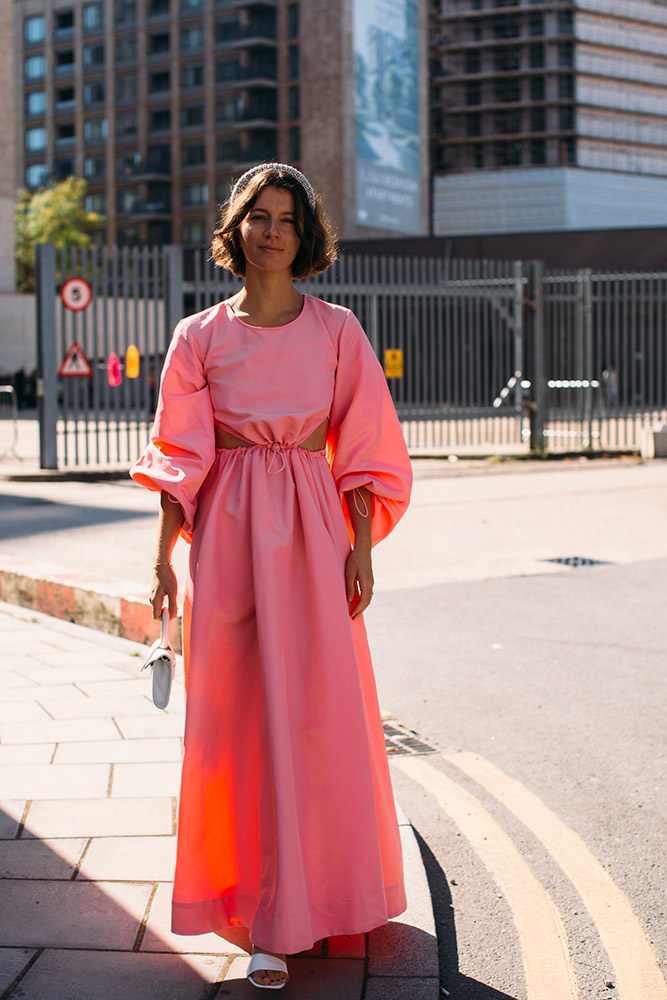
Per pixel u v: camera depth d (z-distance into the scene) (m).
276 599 2.46
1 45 46.59
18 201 79.69
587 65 91.12
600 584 7.49
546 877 3.20
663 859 3.32
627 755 4.21
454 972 2.65
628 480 13.90
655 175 94.69
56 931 2.67
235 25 74.62
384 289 17.31
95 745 3.97
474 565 8.18
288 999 2.42
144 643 5.60
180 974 2.51
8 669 5.05
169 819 3.31
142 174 78.25
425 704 4.84
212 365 2.57
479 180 81.38
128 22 79.06
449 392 17.94
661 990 2.57
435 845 3.41
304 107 71.38
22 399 38.44
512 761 4.15
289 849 2.36
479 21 91.31
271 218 2.56
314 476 2.61
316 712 2.49
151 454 2.60
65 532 9.54
